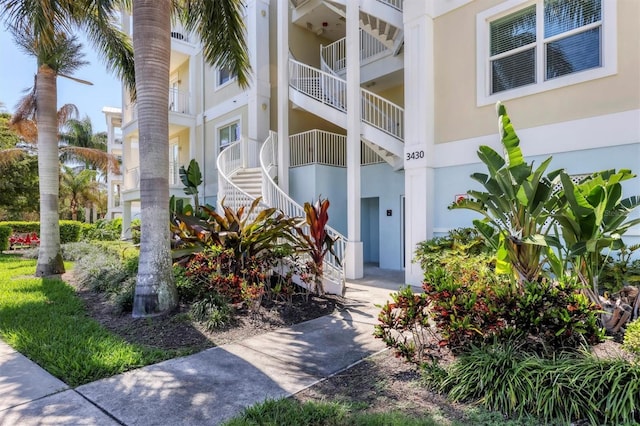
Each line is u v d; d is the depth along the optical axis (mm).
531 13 6668
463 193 7516
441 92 7875
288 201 8773
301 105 10875
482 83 7238
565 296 3328
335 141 11812
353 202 9141
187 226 6766
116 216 26844
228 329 4883
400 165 9422
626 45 5633
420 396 3088
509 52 6926
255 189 11164
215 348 4254
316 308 6059
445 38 7809
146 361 3797
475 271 4930
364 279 8945
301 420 2684
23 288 7133
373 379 3441
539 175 3775
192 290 5836
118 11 8961
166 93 5555
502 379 2887
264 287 6156
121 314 5387
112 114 27156
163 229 5375
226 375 3543
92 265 8211
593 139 5941
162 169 5414
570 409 2617
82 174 29547
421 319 3615
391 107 11422
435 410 2852
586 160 6035
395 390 3209
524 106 6727
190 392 3184
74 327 4766
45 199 8992
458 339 3418
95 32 8961
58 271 9062
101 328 4762
